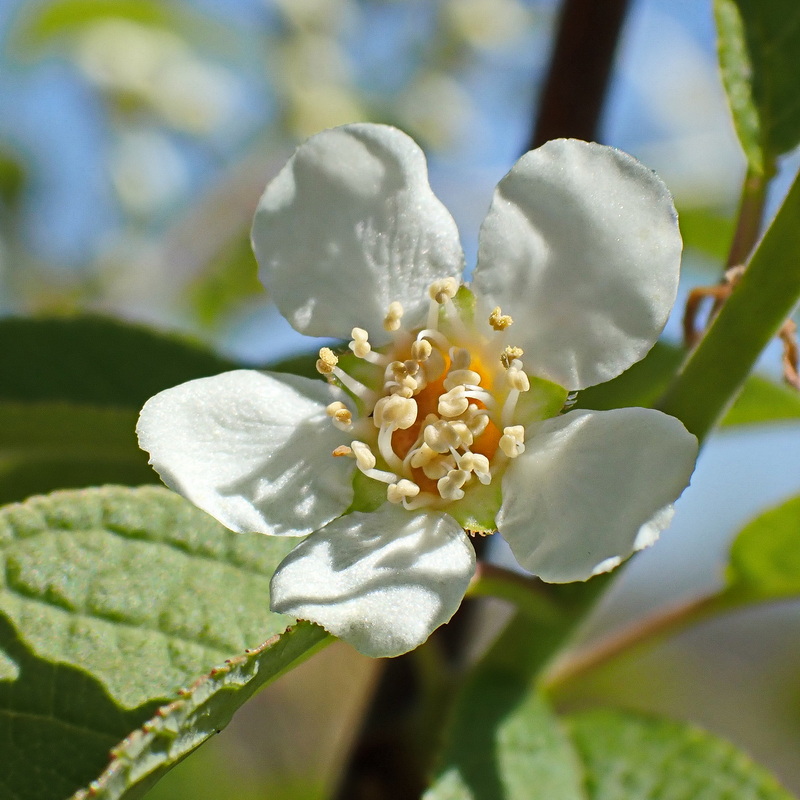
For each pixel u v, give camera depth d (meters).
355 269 0.06
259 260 0.06
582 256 0.06
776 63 0.06
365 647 0.05
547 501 0.06
